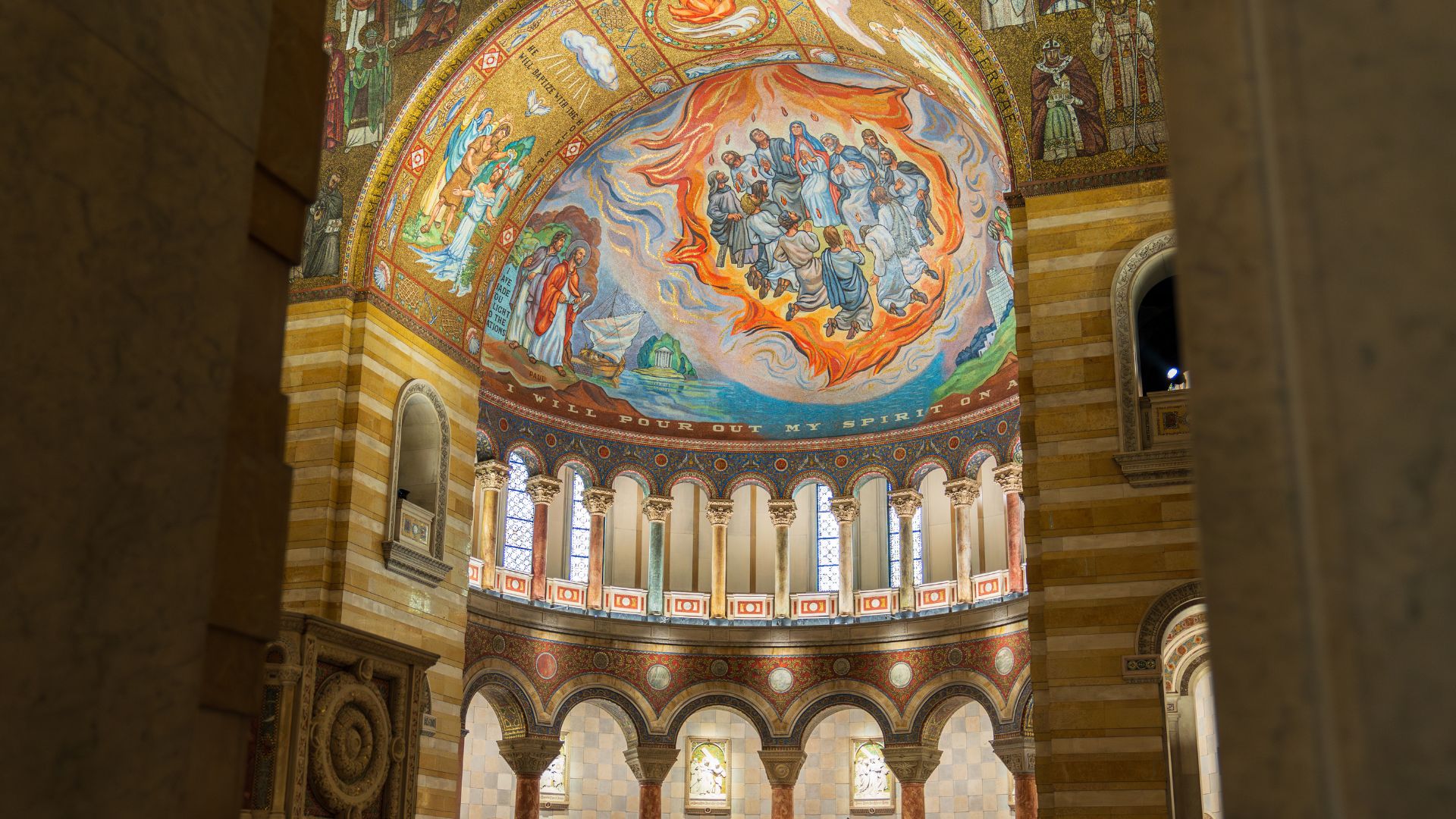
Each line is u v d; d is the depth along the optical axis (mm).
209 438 3607
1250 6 2518
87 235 3246
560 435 36031
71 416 3176
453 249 28859
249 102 3877
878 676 35094
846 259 36094
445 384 28516
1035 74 21969
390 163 26438
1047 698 19266
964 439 35312
